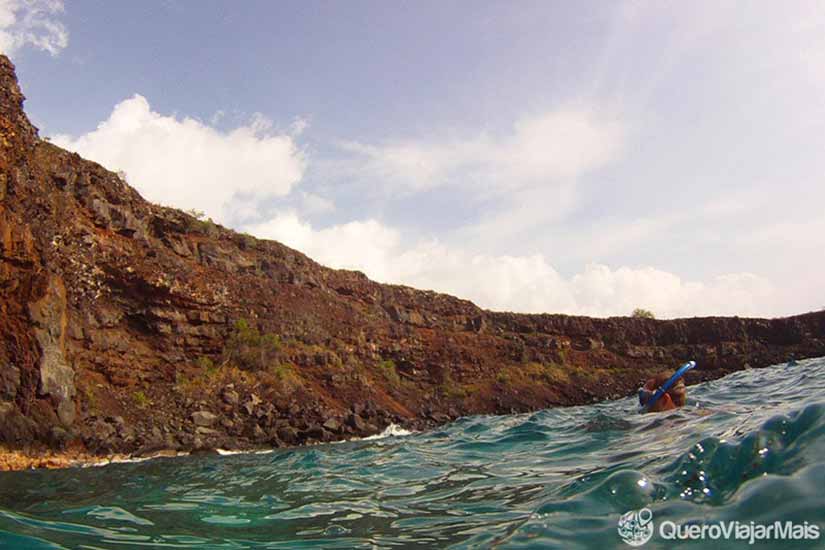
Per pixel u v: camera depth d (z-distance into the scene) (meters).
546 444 5.84
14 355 10.82
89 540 3.07
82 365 14.29
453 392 25.41
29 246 11.89
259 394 17.66
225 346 18.95
